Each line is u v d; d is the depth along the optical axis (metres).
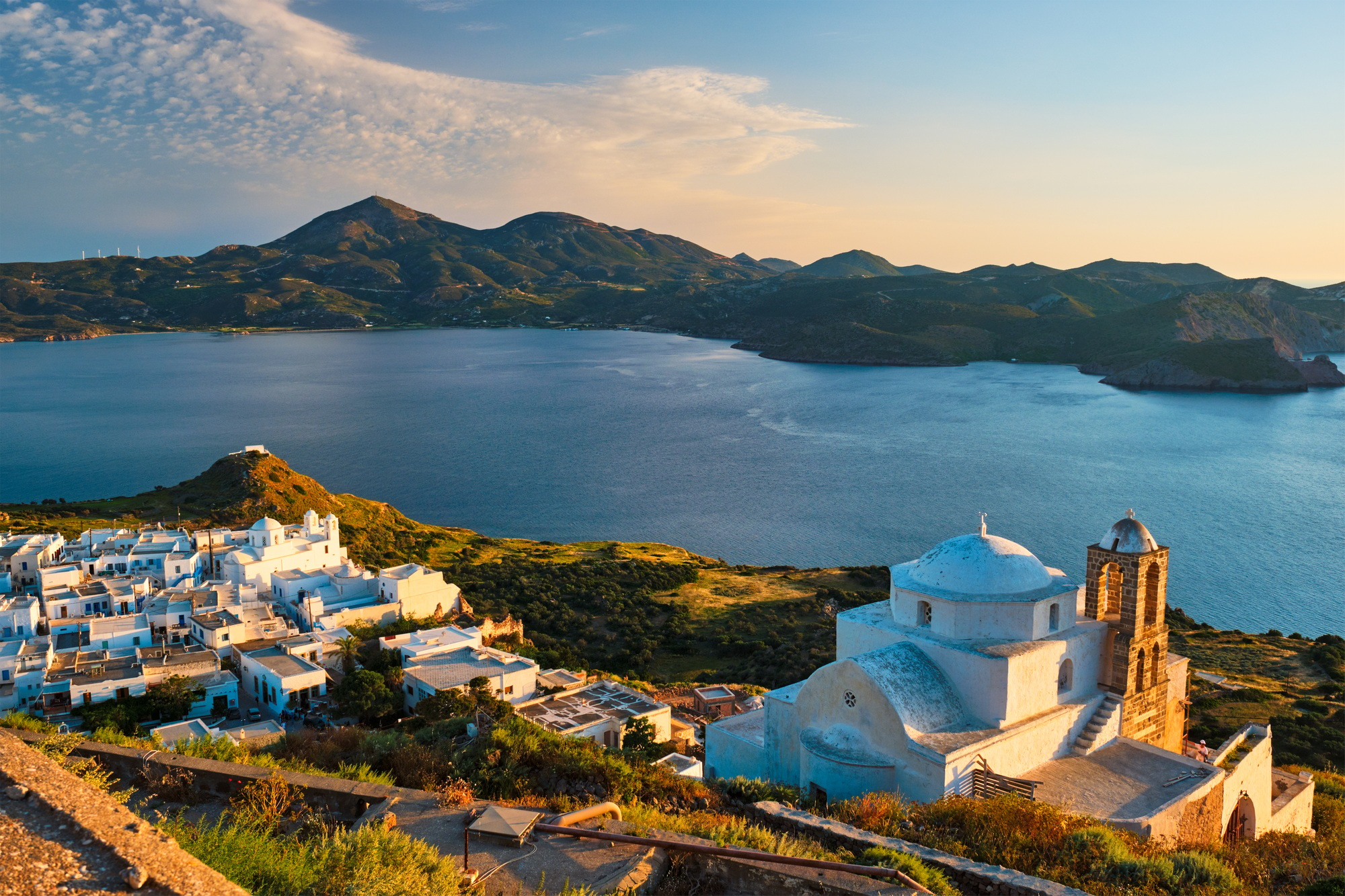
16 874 7.69
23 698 62.66
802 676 78.19
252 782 16.73
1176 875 19.88
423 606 93.50
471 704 57.72
